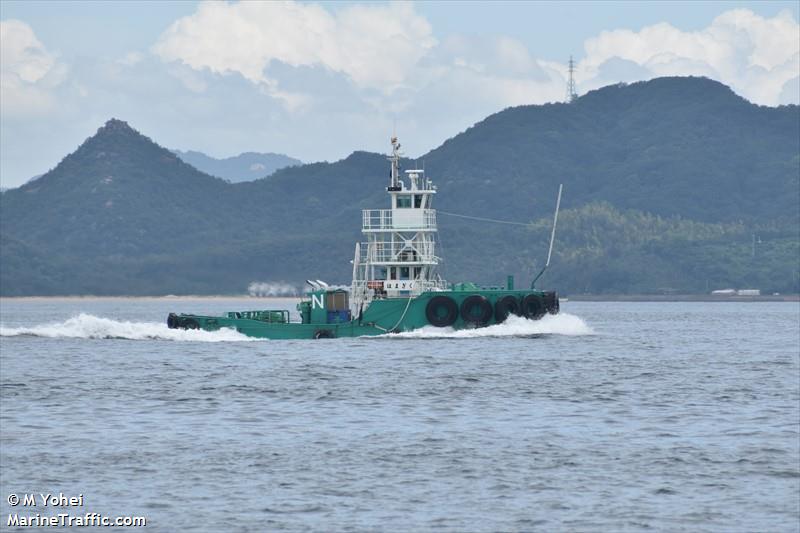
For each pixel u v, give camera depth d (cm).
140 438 17712
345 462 15975
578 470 15562
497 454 16525
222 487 14625
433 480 15000
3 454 16438
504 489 14588
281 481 14912
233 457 16262
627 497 14262
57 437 17800
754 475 15338
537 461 16088
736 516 13500
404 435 17988
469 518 13375
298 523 13162
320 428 18612
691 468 15700
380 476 15200
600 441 17575
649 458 16312
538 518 13388
